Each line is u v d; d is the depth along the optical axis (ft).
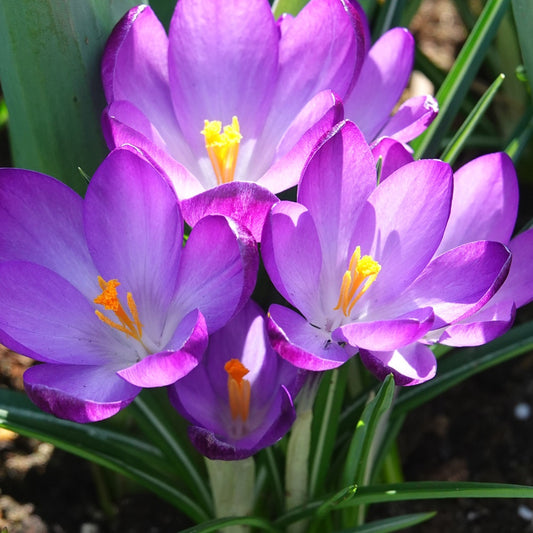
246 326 0.57
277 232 0.48
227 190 0.49
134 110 0.56
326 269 0.54
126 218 0.53
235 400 0.56
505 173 0.58
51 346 0.52
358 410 0.67
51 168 0.64
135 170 0.51
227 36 0.60
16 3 0.56
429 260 0.53
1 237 0.53
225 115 0.62
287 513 0.65
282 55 0.61
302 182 0.49
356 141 0.51
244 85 0.61
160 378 0.45
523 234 0.56
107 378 0.52
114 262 0.54
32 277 0.52
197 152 0.62
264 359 0.57
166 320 0.52
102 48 0.63
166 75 0.61
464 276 0.52
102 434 0.67
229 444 0.49
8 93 0.61
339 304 0.53
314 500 0.64
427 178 0.52
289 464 0.62
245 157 0.62
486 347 0.66
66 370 0.52
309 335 0.50
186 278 0.51
